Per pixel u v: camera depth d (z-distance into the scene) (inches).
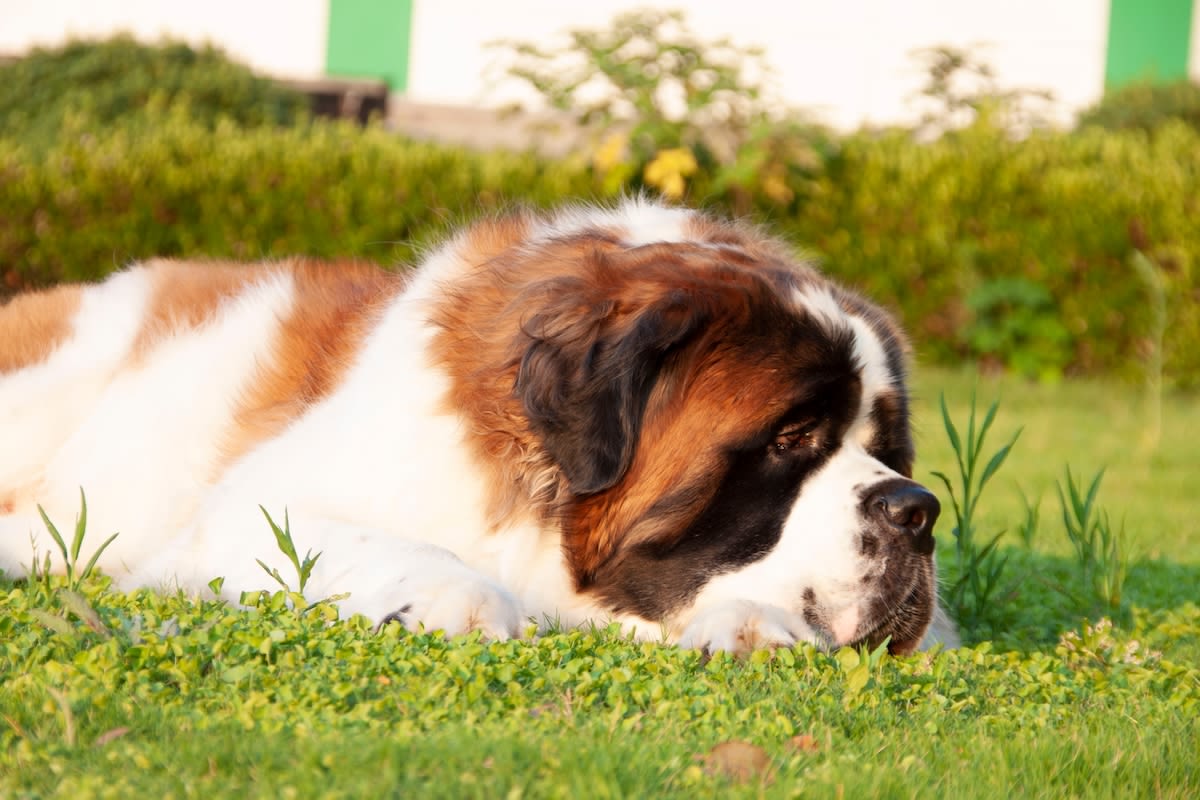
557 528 202.4
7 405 269.9
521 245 226.4
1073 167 750.5
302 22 1065.5
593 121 798.5
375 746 133.7
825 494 197.8
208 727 143.1
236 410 251.6
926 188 744.3
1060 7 1086.4
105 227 683.4
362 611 193.5
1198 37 1093.8
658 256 208.1
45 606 183.3
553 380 193.8
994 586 264.8
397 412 212.8
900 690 179.0
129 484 259.8
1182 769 155.5
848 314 206.2
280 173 694.5
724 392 194.4
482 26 1067.9
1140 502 467.5
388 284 251.6
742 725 155.1
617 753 137.3
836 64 1074.7
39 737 139.4
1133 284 742.5
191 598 207.5
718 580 197.3
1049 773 152.0
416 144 732.0
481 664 164.4
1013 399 696.4
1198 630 241.9
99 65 773.9
